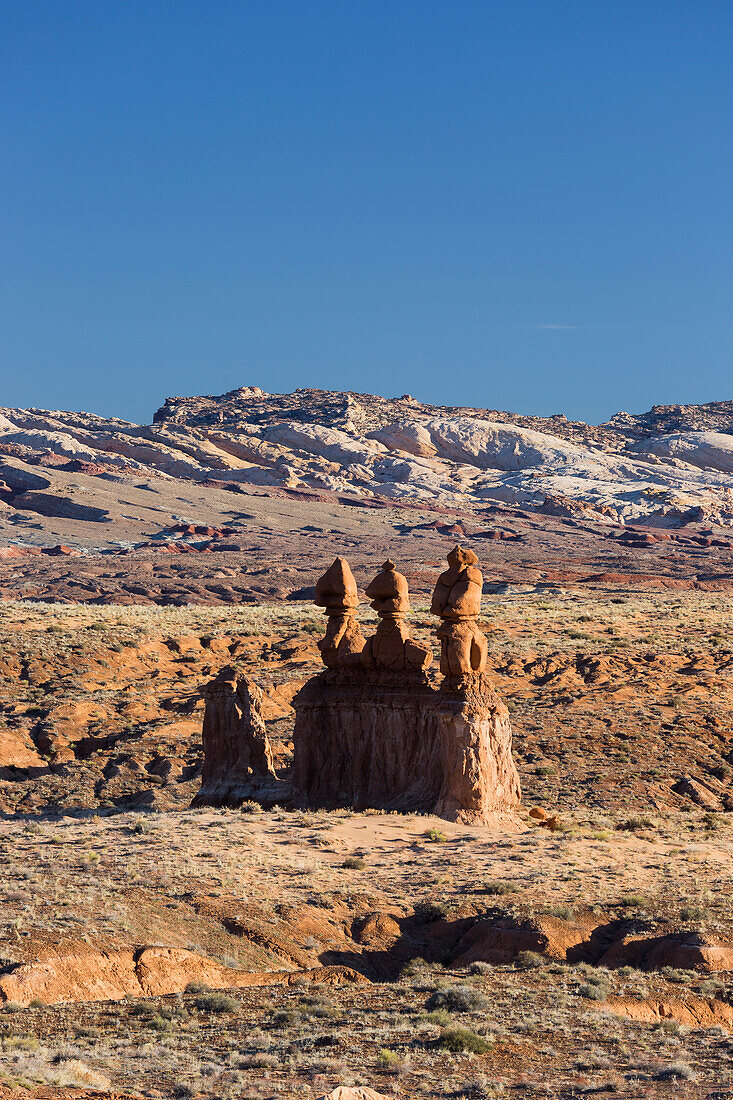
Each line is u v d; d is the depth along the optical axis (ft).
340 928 217.15
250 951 201.67
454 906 228.02
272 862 248.52
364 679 337.52
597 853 270.05
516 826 302.25
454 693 314.55
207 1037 158.10
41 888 215.31
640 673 570.46
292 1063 146.82
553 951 207.72
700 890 238.48
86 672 578.25
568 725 480.64
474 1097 135.23
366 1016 170.91
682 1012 179.22
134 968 184.24
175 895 219.61
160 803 384.68
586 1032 164.76
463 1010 174.81
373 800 320.91
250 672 575.38
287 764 423.23
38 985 173.37
